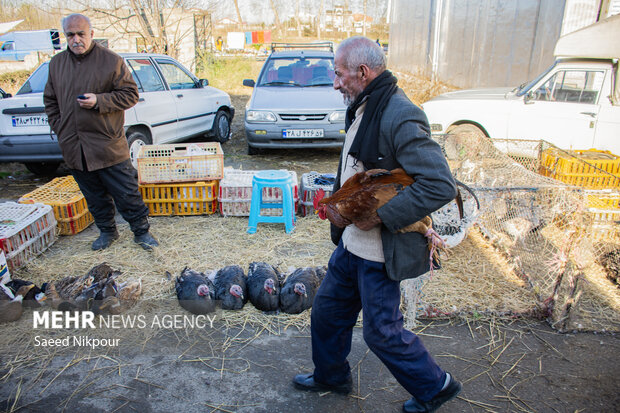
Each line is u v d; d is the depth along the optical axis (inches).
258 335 127.5
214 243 182.9
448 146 215.3
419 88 538.0
